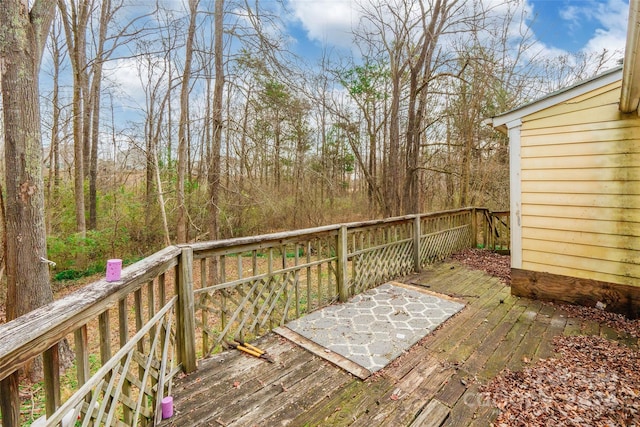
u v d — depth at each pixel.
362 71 10.89
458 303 3.91
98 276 8.87
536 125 4.11
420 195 10.58
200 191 9.18
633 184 3.51
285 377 2.43
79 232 8.78
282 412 2.06
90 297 1.35
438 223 6.15
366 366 2.55
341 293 3.94
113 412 1.53
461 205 9.79
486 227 7.16
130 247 10.30
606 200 3.67
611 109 3.59
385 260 4.75
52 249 8.21
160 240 10.56
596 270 3.74
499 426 1.91
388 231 4.78
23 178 3.58
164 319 2.18
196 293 2.57
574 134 3.83
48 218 8.77
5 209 3.65
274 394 2.23
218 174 7.15
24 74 3.53
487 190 10.36
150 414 1.97
